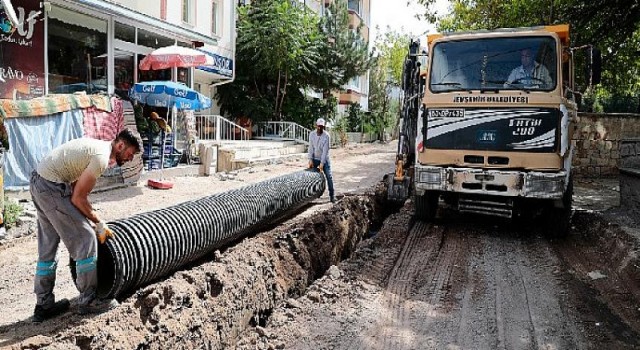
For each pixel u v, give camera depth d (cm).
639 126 1556
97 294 450
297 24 2161
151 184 1141
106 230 430
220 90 2238
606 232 784
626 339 471
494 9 1562
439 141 786
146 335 373
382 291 571
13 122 880
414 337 461
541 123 736
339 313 506
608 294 580
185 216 549
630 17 1420
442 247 756
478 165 768
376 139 3678
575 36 1466
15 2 968
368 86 4012
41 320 436
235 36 1984
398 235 812
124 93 1312
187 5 1630
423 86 909
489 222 927
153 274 488
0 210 682
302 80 2469
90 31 1173
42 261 433
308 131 2364
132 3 1302
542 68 754
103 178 1062
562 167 735
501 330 481
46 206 409
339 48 2503
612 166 1566
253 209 698
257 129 2298
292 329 470
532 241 804
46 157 416
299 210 984
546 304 546
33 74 1022
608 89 1841
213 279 461
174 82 1291
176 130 1387
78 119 1003
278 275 558
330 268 622
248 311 484
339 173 1648
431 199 874
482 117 762
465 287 592
